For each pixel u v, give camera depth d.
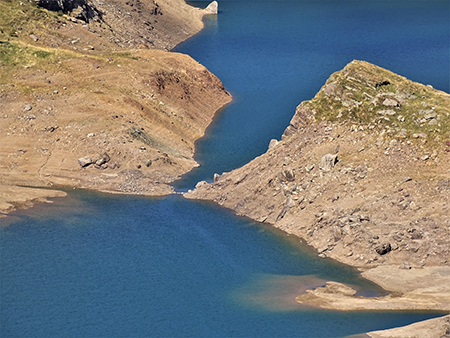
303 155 91.56
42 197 96.50
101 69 126.12
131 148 105.38
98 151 104.44
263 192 91.06
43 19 136.75
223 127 125.44
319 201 84.88
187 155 112.62
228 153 113.81
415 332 59.47
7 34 128.50
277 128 124.38
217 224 88.88
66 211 93.25
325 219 82.38
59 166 102.75
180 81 132.75
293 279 74.69
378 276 72.44
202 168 107.62
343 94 93.81
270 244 82.31
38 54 124.38
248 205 91.19
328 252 78.88
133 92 122.31
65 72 121.88
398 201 79.00
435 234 74.12
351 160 86.75
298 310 66.69
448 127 84.31
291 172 89.31
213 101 135.62
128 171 101.81
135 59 133.50
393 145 85.38
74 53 128.88
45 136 107.12
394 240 75.56
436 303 65.31
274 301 69.75
